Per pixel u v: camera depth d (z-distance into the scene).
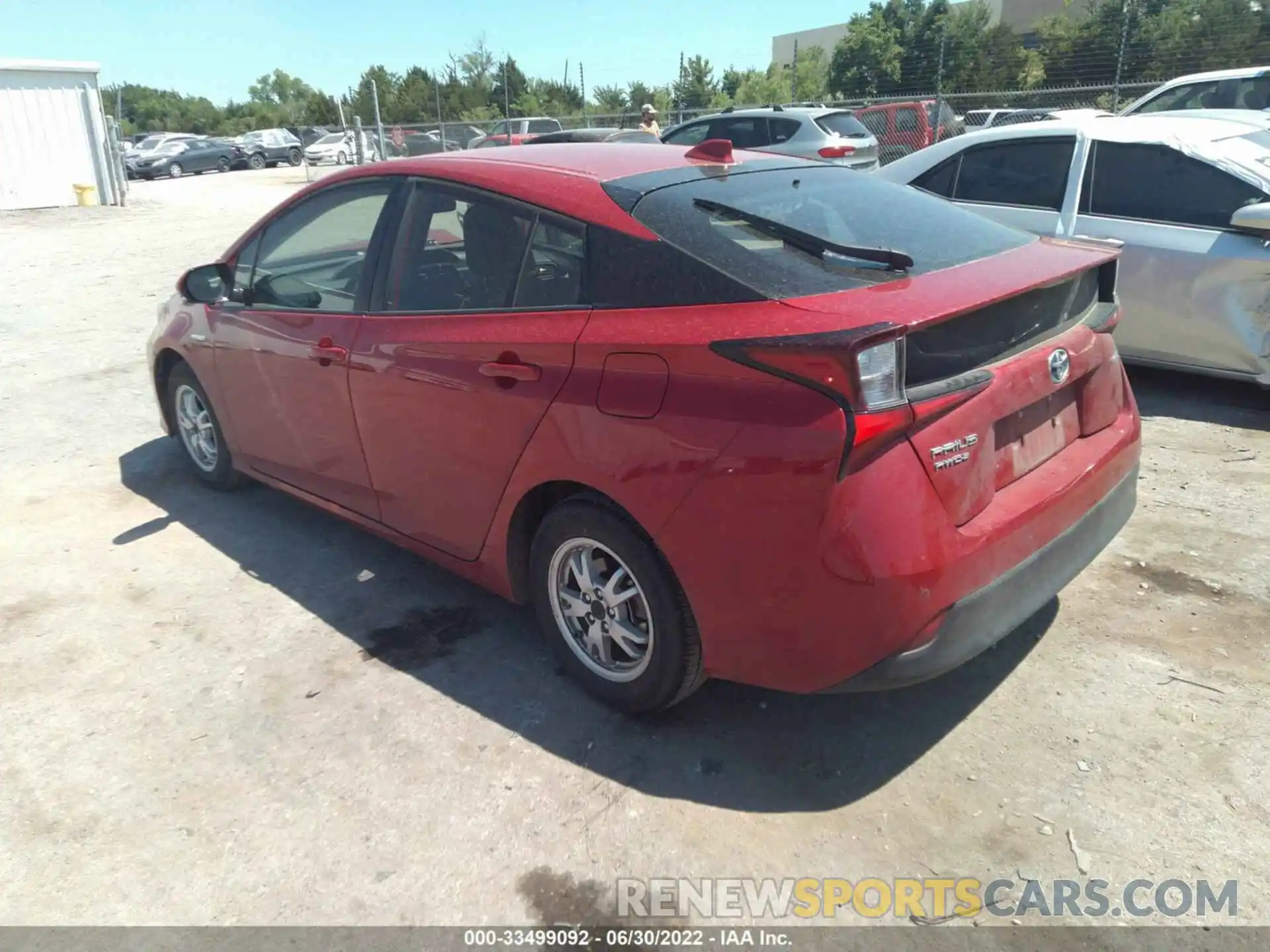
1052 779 2.70
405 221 3.48
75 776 2.86
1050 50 24.69
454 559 3.47
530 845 2.54
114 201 21.39
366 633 3.61
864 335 2.21
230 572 4.12
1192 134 5.66
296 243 3.98
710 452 2.45
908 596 2.33
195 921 2.34
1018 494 2.64
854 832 2.55
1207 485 4.50
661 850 2.51
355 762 2.88
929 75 28.03
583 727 3.01
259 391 4.16
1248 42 20.12
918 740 2.89
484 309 3.14
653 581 2.71
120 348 8.05
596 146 3.53
